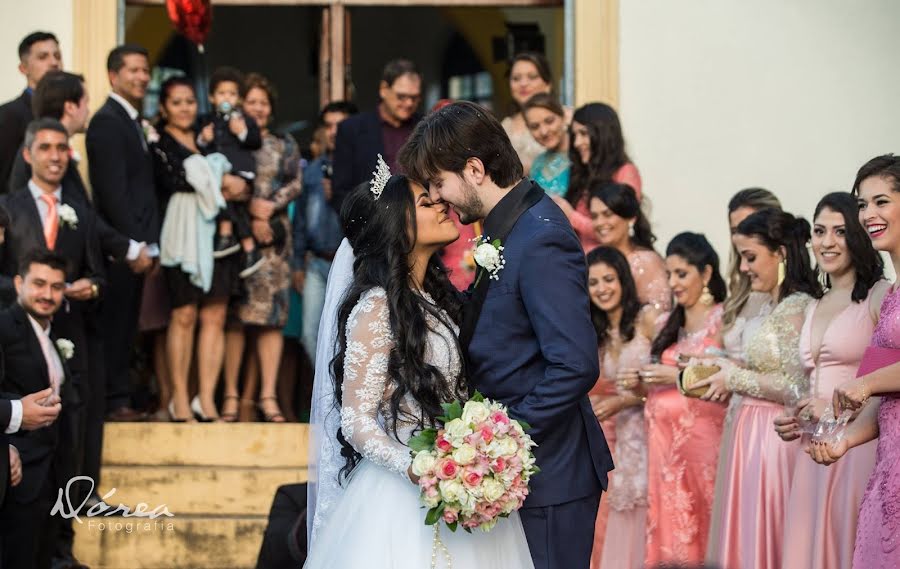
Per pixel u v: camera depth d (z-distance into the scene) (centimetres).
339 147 860
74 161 762
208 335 830
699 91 916
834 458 497
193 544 743
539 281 449
